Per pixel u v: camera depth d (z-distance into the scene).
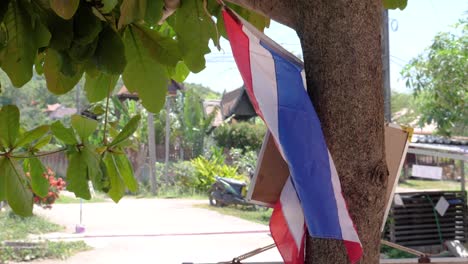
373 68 2.24
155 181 24.56
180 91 29.30
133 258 11.38
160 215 17.91
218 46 2.44
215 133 29.75
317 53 2.24
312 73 2.25
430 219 9.83
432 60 13.29
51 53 2.42
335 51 2.21
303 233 2.25
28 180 2.29
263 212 18.56
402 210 9.71
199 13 2.52
